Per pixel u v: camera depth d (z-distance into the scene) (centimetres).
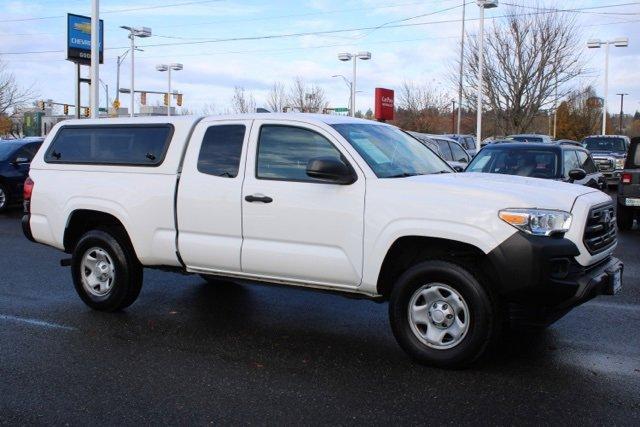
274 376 492
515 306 505
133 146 650
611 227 548
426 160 614
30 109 5691
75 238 705
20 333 601
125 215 637
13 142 1633
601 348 551
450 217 488
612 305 691
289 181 557
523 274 466
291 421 413
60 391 464
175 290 770
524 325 506
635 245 1095
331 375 493
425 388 465
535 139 2570
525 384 471
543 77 3234
